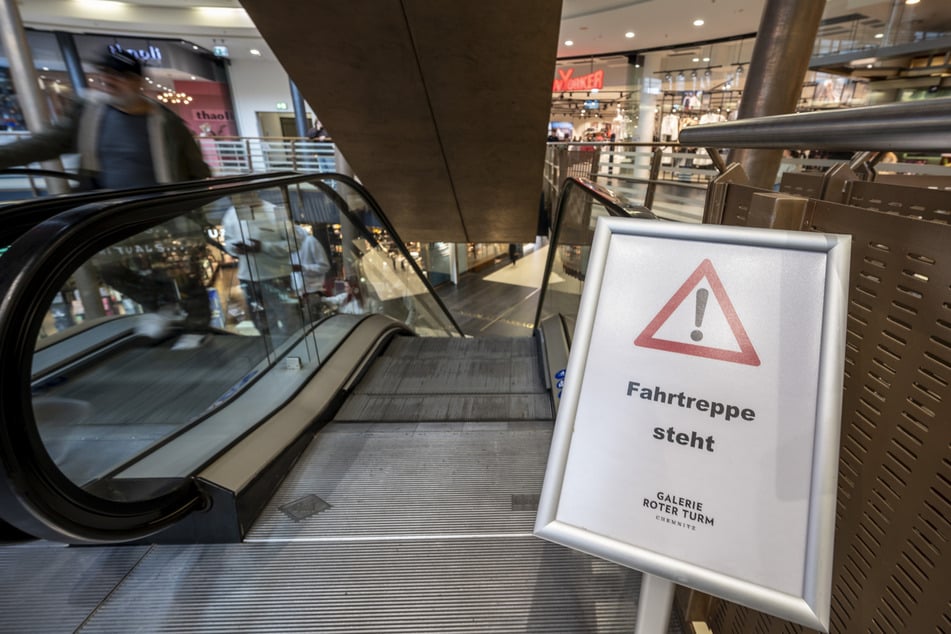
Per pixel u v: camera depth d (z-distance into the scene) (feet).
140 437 5.58
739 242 2.21
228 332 8.07
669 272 2.33
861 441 2.72
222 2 31.81
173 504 4.31
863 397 2.69
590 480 2.36
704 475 2.20
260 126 47.60
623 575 4.26
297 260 9.53
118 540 3.78
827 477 1.99
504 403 7.59
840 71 25.93
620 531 2.28
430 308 20.98
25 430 3.25
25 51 10.51
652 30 32.78
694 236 2.29
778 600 2.01
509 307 39.58
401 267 17.37
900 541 2.42
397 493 5.37
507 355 10.06
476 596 4.09
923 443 2.26
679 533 2.20
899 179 14.87
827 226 2.97
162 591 4.13
